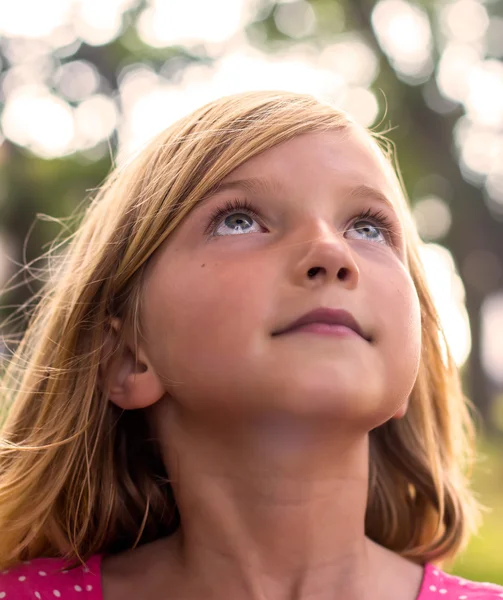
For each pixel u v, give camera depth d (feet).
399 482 5.96
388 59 38.75
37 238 33.17
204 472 4.65
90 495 5.23
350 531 4.69
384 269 4.61
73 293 5.37
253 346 4.22
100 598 4.86
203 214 4.63
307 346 4.18
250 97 5.35
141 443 5.58
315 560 4.60
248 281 4.31
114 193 5.60
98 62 38.34
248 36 39.68
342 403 4.17
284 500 4.51
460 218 40.57
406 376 4.50
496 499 23.13
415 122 39.14
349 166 4.74
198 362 4.36
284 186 4.56
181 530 5.04
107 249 5.14
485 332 42.60
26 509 5.27
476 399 40.75
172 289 4.56
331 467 4.50
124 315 4.98
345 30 39.45
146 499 5.54
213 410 4.38
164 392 4.75
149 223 4.82
